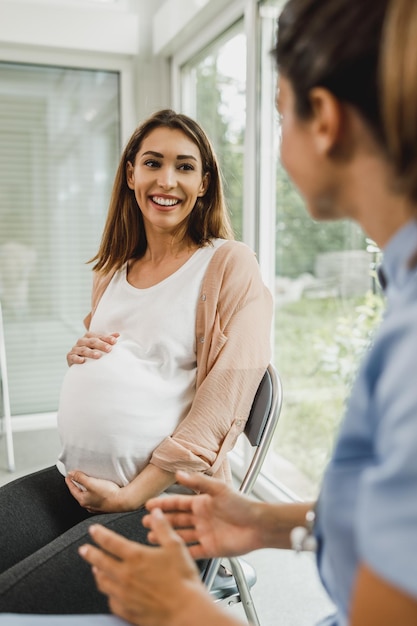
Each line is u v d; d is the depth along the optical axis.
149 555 0.57
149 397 1.21
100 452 1.18
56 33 3.19
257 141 2.52
